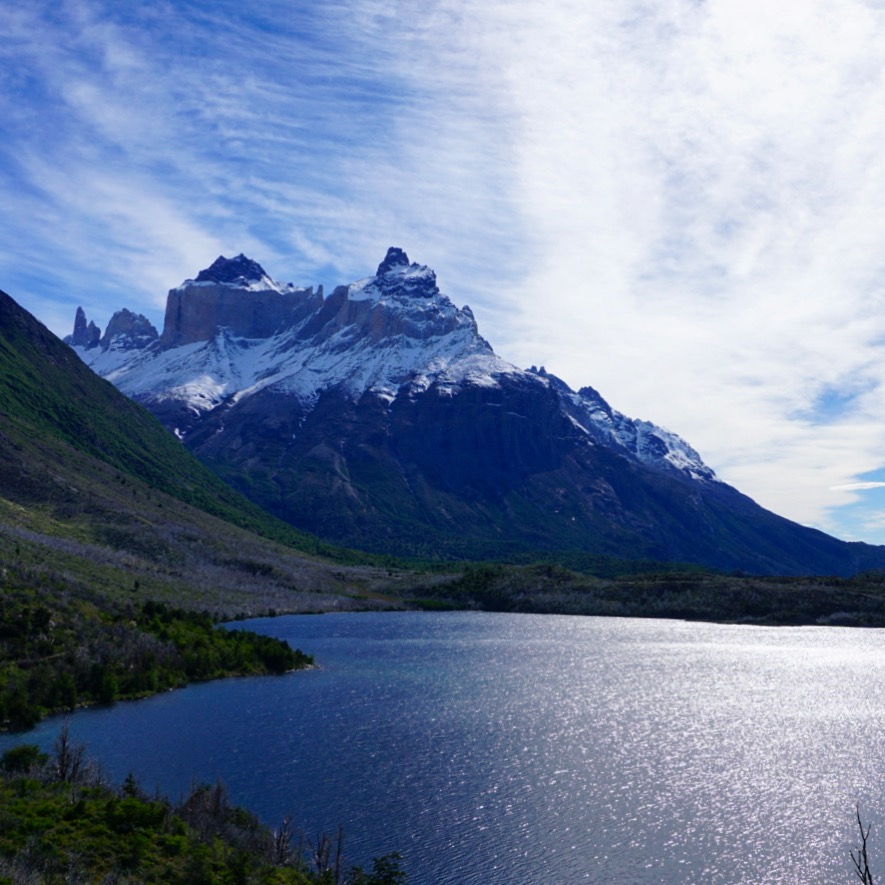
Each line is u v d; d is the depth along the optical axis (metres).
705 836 59.78
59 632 103.69
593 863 54.78
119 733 83.12
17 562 127.88
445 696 107.81
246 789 67.12
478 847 56.88
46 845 42.56
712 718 98.19
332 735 84.94
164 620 126.94
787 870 54.31
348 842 56.88
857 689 119.06
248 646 126.06
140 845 44.81
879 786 71.38
